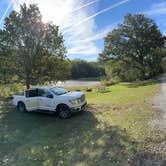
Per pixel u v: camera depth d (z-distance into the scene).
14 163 7.77
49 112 13.20
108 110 13.66
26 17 20.55
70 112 12.37
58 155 7.77
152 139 7.74
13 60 21.31
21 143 9.63
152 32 47.53
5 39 20.64
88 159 7.02
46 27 21.09
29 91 14.43
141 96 18.81
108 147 7.62
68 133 9.96
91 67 115.75
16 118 13.73
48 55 21.83
